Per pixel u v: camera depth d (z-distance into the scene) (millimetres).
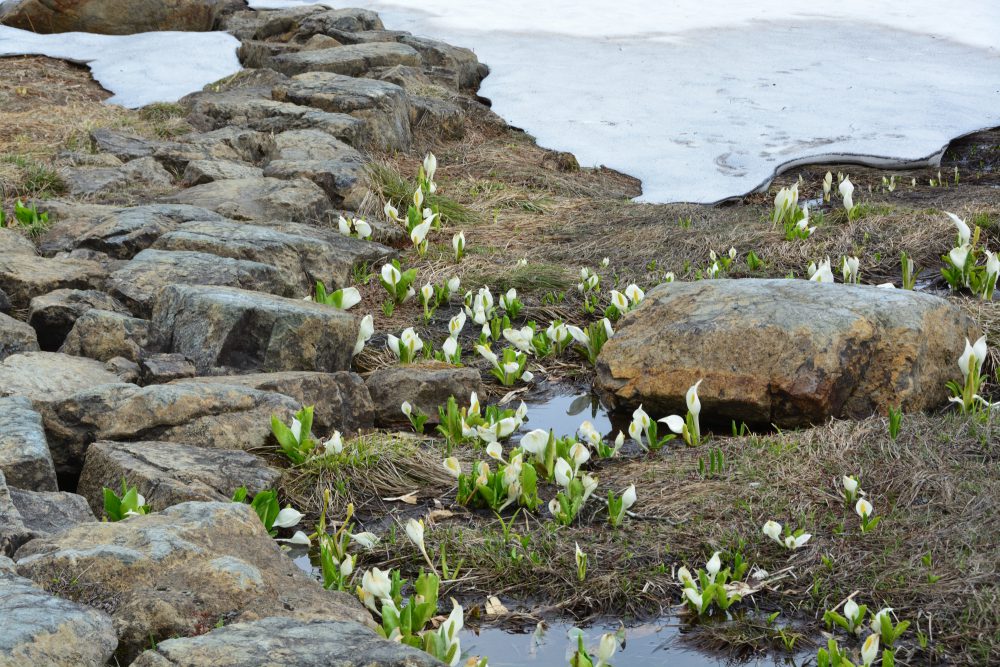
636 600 4164
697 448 5496
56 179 8953
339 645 2867
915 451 5012
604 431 5945
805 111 12430
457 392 6137
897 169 11125
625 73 13906
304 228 8312
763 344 5793
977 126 12086
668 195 10359
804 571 4238
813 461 5047
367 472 5176
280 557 3805
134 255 7383
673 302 6398
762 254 8375
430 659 2797
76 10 14656
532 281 8086
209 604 3236
